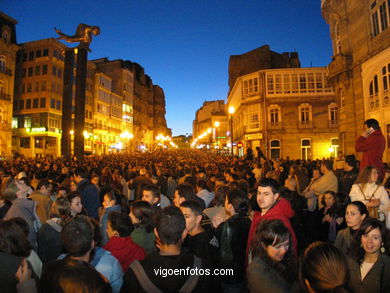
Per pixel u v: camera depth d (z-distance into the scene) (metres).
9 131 38.72
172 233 2.27
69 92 26.30
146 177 7.94
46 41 43.53
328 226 5.19
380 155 5.12
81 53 26.28
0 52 38.03
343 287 1.77
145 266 2.19
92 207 6.13
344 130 18.44
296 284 2.17
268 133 34.03
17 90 44.81
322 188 5.93
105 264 2.80
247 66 46.25
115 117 64.75
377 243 2.71
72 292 2.04
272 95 34.19
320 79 33.84
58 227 3.73
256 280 2.21
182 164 16.64
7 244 2.35
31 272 2.40
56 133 44.28
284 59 46.84
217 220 3.90
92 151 54.28
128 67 77.19
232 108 15.95
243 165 13.91
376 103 14.73
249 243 3.17
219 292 3.09
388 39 13.41
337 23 18.75
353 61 16.73
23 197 4.26
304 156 33.53
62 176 9.27
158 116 107.81
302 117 34.00
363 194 4.37
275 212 3.04
